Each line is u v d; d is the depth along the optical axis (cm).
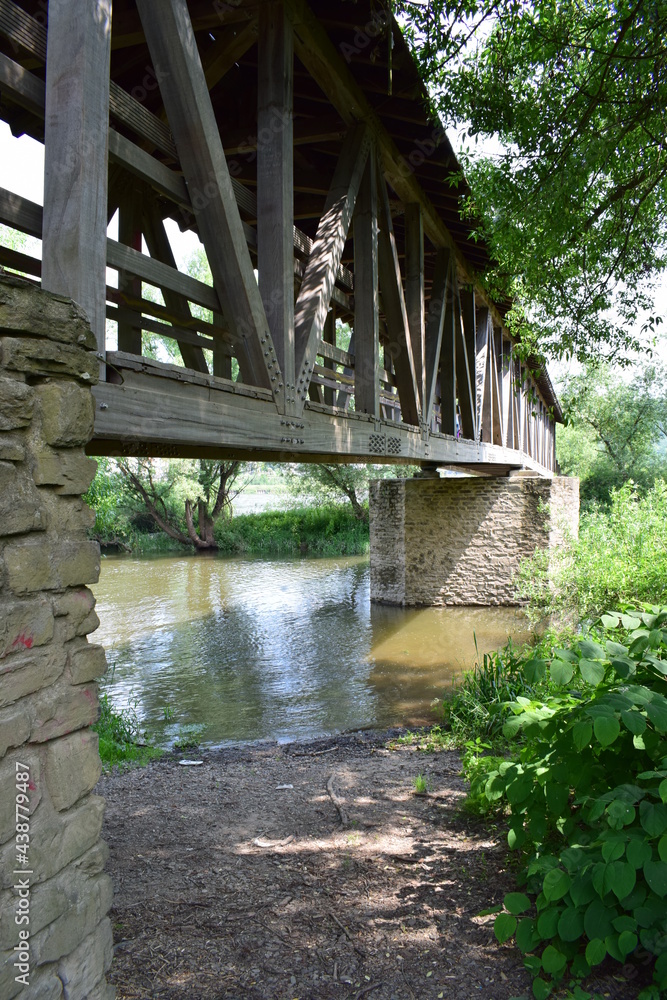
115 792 496
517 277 746
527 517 1407
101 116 251
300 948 275
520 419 1719
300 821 421
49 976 177
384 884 326
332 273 509
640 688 250
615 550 1109
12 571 170
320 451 491
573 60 580
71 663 189
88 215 245
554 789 264
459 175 687
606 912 223
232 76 629
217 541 2772
